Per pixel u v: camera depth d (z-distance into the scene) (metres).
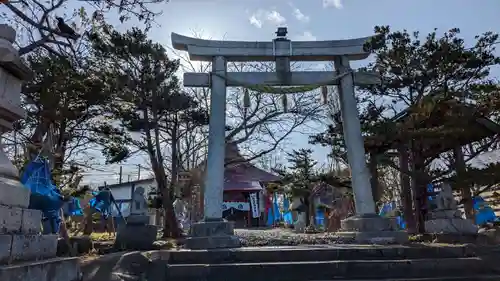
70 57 10.69
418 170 13.44
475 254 9.42
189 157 21.16
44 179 6.63
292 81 12.92
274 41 13.02
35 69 11.59
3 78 4.82
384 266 8.90
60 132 14.04
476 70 12.95
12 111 4.92
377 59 13.76
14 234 4.30
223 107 12.37
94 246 11.18
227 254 9.33
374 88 14.22
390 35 13.19
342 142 15.59
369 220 11.48
